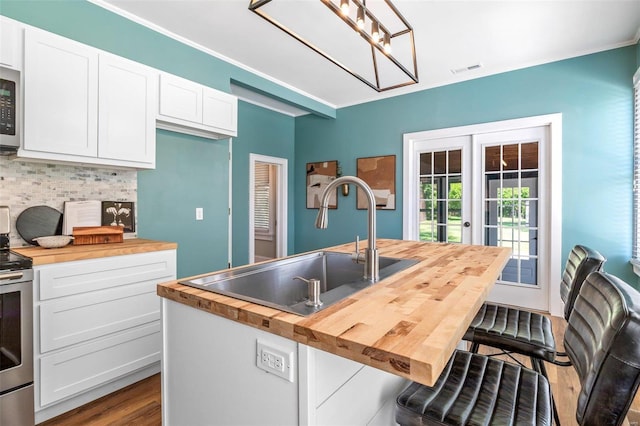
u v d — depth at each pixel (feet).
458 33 9.39
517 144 11.82
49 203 7.41
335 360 2.99
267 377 2.94
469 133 12.63
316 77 12.69
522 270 11.84
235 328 3.19
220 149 11.20
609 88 10.18
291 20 8.76
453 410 3.13
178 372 3.82
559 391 6.70
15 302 5.26
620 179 10.03
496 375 3.70
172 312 3.86
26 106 6.17
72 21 7.57
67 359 5.94
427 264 5.12
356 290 3.61
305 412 2.68
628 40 9.79
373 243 4.23
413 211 14.14
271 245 20.13
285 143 17.44
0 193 6.76
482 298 3.52
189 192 10.29
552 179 11.03
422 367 2.02
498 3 7.99
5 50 5.91
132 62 7.71
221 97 9.77
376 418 3.84
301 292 5.44
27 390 5.43
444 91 13.16
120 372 6.65
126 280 6.73
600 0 7.86
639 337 2.24
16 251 6.30
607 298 2.74
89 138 6.99
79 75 6.83
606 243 10.27
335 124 16.28
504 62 11.34
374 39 6.05
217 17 8.66
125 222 8.72
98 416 5.94
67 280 5.93
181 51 9.66
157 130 9.50
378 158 14.92
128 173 8.84
